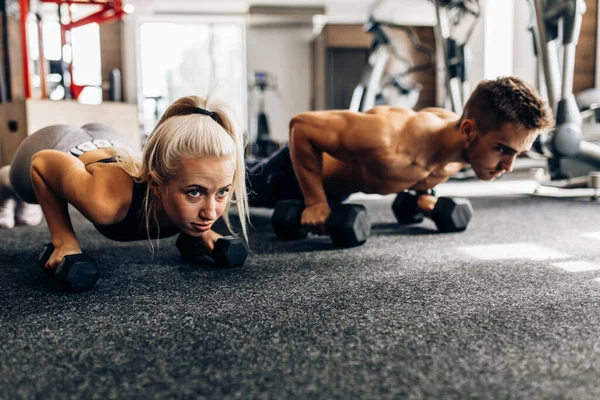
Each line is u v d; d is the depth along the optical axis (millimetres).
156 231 1061
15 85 3656
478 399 547
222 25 6965
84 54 5992
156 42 6715
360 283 1022
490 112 1156
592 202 2318
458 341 711
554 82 1862
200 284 1031
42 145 1344
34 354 688
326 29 6484
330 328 772
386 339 724
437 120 1332
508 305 865
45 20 4961
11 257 1319
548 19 1830
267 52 7445
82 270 970
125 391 580
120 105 2637
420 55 6398
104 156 1066
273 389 579
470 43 5109
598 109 2100
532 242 1422
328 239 1544
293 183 1708
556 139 1842
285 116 7590
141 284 1035
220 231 1727
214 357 671
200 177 847
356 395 561
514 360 645
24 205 1832
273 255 1311
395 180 1368
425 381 592
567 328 754
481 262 1188
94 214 939
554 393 557
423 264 1179
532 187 3004
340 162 1487
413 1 6402
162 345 715
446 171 1439
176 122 858
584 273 1072
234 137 928
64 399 563
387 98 4523
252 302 908
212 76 7051
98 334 760
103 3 2920
